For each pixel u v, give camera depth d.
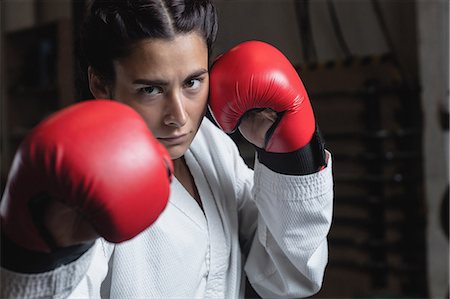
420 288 2.82
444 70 2.71
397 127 2.86
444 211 2.73
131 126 0.65
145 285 0.91
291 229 0.97
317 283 1.05
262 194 0.98
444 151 2.74
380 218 2.89
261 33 3.37
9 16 4.40
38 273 0.70
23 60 4.14
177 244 0.93
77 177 0.62
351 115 2.94
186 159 1.03
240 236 1.15
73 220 0.69
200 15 0.80
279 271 1.05
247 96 0.86
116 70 0.79
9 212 0.67
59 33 3.67
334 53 3.19
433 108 2.75
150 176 0.64
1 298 0.70
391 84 2.87
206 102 0.86
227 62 0.89
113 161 0.62
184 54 0.78
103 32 0.79
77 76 0.93
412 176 2.83
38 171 0.63
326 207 0.98
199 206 1.01
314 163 0.93
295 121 0.89
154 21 0.75
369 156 2.88
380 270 2.89
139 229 0.65
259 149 0.95
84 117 0.65
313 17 3.23
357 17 3.11
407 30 2.96
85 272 0.75
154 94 0.79
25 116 4.13
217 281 1.02
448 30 2.68
